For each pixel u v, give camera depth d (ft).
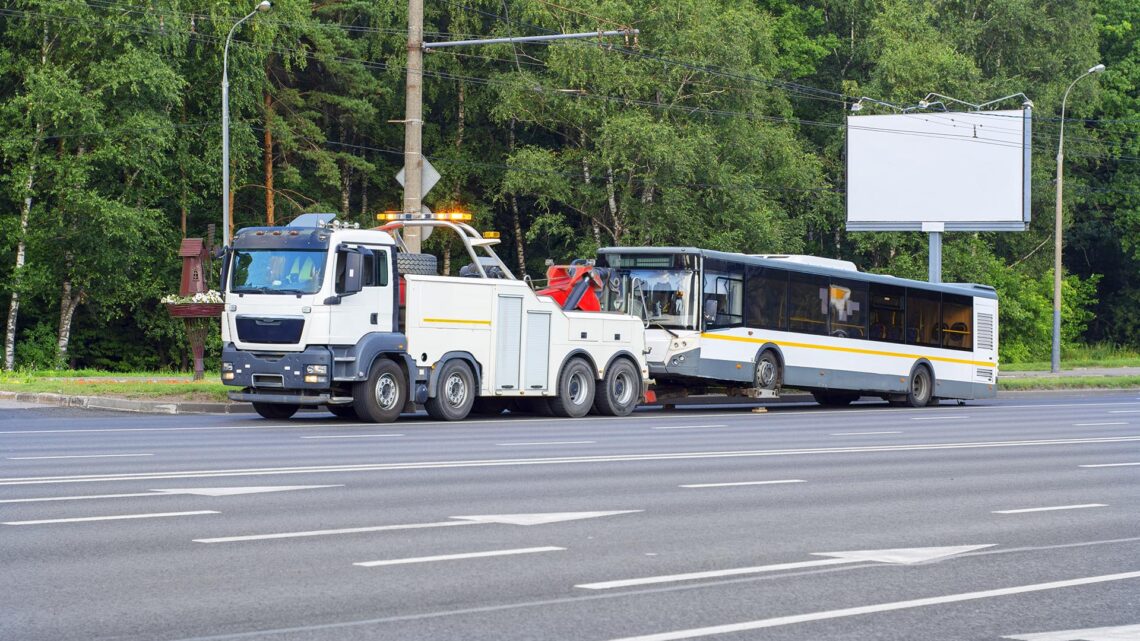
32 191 299.79
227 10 320.29
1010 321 471.21
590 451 119.55
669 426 162.71
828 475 101.60
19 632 44.11
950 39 477.77
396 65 364.38
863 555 62.75
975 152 320.70
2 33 313.12
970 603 51.37
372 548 62.13
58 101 292.81
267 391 156.66
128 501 77.61
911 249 453.58
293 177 346.95
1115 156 533.96
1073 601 52.13
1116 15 553.23
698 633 45.09
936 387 240.53
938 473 105.50
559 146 405.59
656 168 356.59
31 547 61.05
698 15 373.61
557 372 177.27
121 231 298.97
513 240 425.28
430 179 192.65
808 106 473.26
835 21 480.64
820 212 430.20
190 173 328.70
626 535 67.82
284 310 154.30
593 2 364.58
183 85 309.63
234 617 46.73
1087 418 195.00
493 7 376.48
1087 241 563.48
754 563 59.93
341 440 127.54
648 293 197.67
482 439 132.67
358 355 155.12
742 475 99.91
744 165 387.34
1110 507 84.02
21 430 137.49
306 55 355.15
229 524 68.95
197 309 205.87
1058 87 488.44
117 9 301.63
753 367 204.13
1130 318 567.18
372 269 157.58
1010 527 73.92
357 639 43.62
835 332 219.82
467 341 166.50
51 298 316.19
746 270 203.72
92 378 224.94
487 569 57.11
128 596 50.21
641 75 364.99
